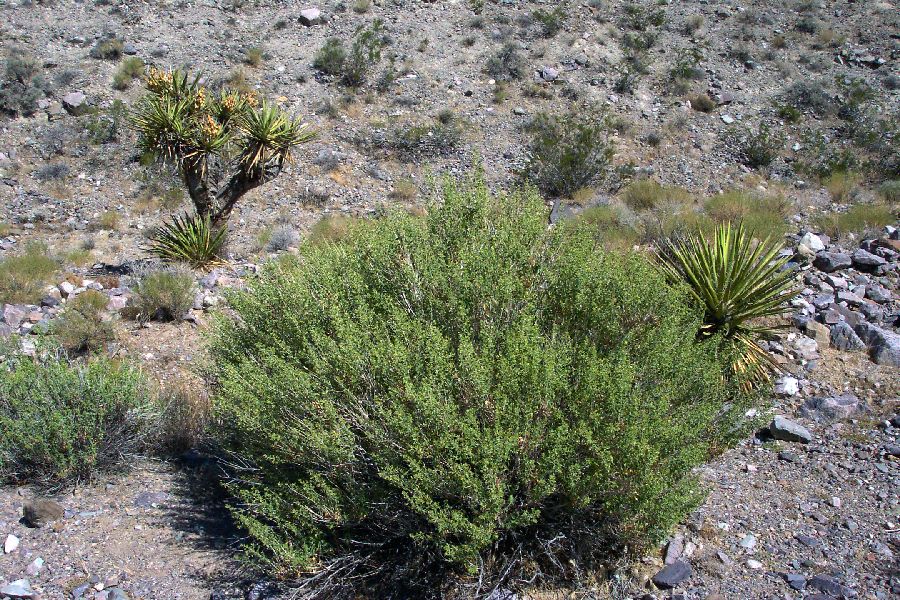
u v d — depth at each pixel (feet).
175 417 20.15
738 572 14.39
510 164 58.90
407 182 56.08
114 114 62.75
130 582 14.66
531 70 71.46
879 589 13.83
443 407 13.16
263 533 13.98
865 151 59.31
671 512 13.07
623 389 13.46
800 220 43.14
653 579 14.15
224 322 18.19
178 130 37.22
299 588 13.92
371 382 14.30
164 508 17.26
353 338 14.44
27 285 33.22
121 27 76.64
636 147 61.11
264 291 17.33
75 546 15.75
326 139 61.82
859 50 74.74
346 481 14.15
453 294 15.67
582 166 53.98
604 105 66.28
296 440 14.07
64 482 17.99
